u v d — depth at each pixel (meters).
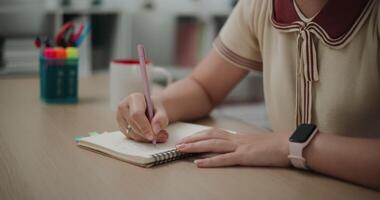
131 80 1.17
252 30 1.06
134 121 0.87
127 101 0.91
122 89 1.18
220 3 2.64
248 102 2.77
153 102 0.94
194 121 1.13
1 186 0.69
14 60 1.80
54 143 0.91
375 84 0.85
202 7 2.64
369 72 0.85
